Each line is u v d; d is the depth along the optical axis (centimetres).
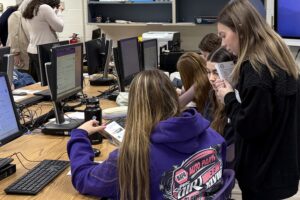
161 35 525
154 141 149
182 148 150
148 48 405
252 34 185
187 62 249
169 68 465
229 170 171
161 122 149
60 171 195
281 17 487
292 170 188
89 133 190
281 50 184
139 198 148
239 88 185
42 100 349
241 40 188
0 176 189
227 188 158
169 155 149
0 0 633
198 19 561
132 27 621
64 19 636
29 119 288
